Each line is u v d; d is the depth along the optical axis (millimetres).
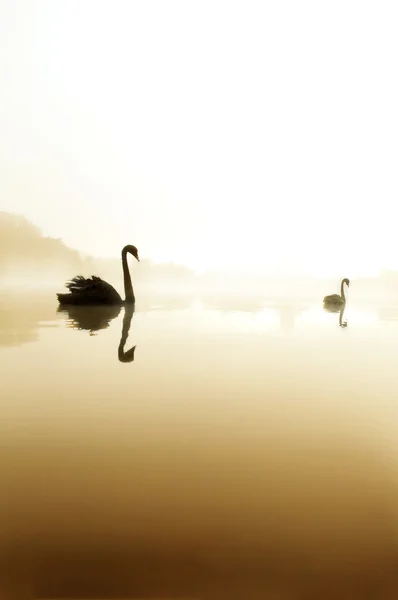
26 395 2045
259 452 1393
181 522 1021
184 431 1579
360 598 816
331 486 1180
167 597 821
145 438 1511
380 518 1031
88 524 1018
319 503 1098
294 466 1299
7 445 1451
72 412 1798
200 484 1187
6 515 1051
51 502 1100
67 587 840
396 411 1822
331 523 1019
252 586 830
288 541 958
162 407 1870
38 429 1599
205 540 961
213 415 1756
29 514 1054
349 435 1535
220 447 1430
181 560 906
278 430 1595
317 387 2225
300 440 1506
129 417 1732
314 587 842
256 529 994
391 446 1444
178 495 1131
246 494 1136
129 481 1202
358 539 964
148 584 842
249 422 1671
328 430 1591
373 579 854
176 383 2291
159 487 1166
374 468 1277
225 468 1277
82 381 2309
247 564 888
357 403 1922
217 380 2348
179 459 1345
